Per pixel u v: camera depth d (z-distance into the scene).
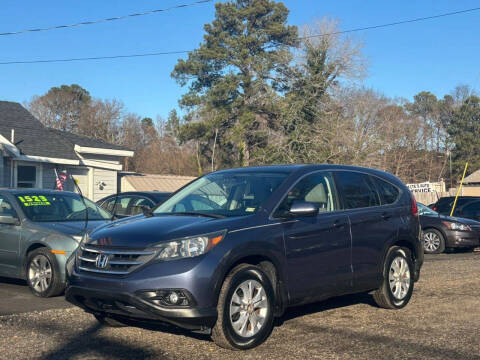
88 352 5.42
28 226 8.43
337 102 35.88
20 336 5.97
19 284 9.24
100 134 59.56
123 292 5.26
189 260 5.28
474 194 41.50
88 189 23.75
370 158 35.50
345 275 6.66
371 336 6.07
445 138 66.19
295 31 40.62
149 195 12.12
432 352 5.49
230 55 41.12
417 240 7.74
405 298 7.51
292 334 6.14
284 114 35.84
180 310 5.17
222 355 5.34
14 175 20.17
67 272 5.96
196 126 40.03
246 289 5.59
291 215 6.05
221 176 7.00
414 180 54.91
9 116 23.33
